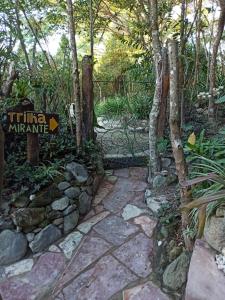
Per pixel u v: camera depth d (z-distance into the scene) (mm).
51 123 2406
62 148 2664
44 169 2387
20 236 2158
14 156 2512
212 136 2713
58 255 2152
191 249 1825
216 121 3193
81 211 2479
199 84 3779
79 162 2645
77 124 2691
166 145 2680
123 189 2732
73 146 2734
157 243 2086
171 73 1680
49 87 2963
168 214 2166
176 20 3453
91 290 1868
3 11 2973
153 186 2561
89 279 1939
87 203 2539
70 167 2521
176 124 1709
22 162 2494
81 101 2861
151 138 2594
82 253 2135
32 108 2359
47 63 3117
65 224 2334
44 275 2016
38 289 1926
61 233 2314
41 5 3113
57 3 3125
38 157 2451
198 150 1994
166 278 1818
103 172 2918
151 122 2578
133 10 3725
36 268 2070
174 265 1830
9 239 2131
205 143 2156
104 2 3688
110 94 4508
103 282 1906
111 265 2010
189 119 3266
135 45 3742
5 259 2115
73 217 2381
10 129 2311
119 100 4102
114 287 1865
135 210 2447
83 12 3352
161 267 1916
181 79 2908
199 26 3590
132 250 2094
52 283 1955
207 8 3760
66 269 2037
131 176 2912
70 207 2367
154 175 2613
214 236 1639
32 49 3365
